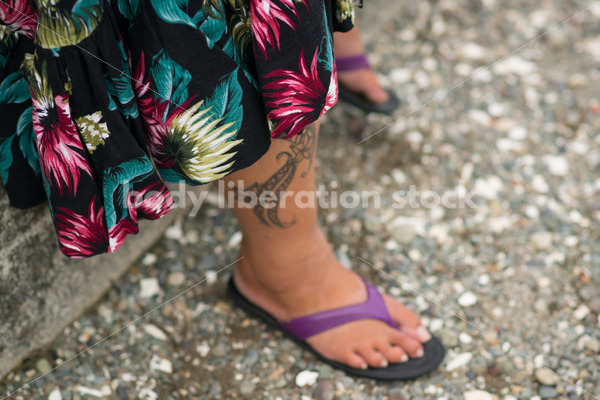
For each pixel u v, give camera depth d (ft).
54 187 2.88
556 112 6.32
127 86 2.66
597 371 4.31
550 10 7.52
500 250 5.15
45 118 2.70
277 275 4.11
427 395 4.19
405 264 5.08
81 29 2.44
